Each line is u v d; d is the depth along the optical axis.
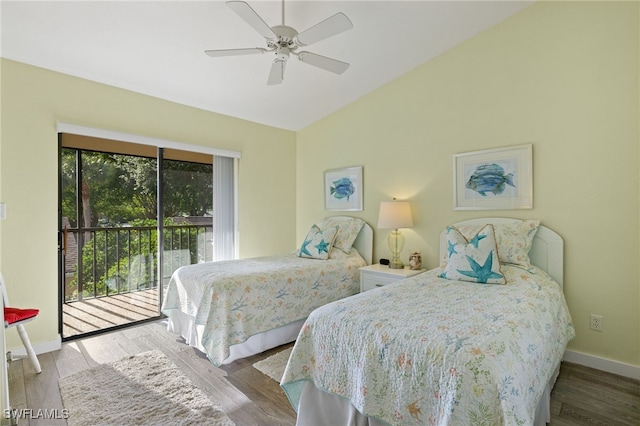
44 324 2.69
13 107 2.56
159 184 3.48
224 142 3.97
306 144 4.62
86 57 2.63
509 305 1.76
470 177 3.01
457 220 3.10
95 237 3.12
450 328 1.43
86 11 2.14
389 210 3.26
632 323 2.24
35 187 2.66
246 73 3.10
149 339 2.92
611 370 2.31
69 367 2.39
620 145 2.28
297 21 2.45
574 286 2.47
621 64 2.27
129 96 3.21
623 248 2.27
